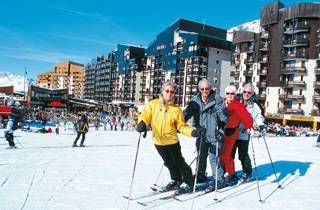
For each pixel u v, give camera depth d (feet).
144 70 318.45
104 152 35.81
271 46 195.83
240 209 15.16
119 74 373.81
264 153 38.29
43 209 14.01
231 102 19.03
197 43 238.48
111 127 134.92
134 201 15.69
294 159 33.12
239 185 19.84
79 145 47.75
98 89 436.76
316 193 18.97
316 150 46.75
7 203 14.64
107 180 20.03
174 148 16.11
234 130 18.84
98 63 444.55
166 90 15.79
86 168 24.17
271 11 195.31
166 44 278.87
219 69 245.65
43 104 216.13
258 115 20.17
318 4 174.50
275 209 15.49
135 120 142.41
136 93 335.47
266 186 19.99
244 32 215.31
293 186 20.45
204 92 17.56
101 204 15.01
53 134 81.15
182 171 16.75
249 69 211.20
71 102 236.43
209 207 15.16
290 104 182.50
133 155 33.19
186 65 248.11
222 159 18.94
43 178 20.17
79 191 17.24
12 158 29.09
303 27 176.35
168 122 15.78
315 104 172.24
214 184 18.07
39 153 33.63
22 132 82.02
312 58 175.63
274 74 191.62
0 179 19.51
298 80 179.83
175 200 16.01
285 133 130.82
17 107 97.55
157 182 19.86
